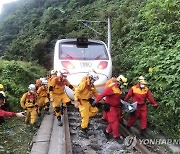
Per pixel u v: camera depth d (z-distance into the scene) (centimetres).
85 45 1108
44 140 783
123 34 1895
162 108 917
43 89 1046
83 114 786
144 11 1848
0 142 792
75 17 3828
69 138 718
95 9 3609
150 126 873
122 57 1525
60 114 885
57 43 1120
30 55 3362
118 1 3391
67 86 912
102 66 1023
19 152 722
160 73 1056
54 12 4547
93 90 790
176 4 1466
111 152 682
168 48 1224
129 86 1198
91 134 808
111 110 749
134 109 763
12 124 962
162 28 1379
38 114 1042
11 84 1293
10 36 6519
